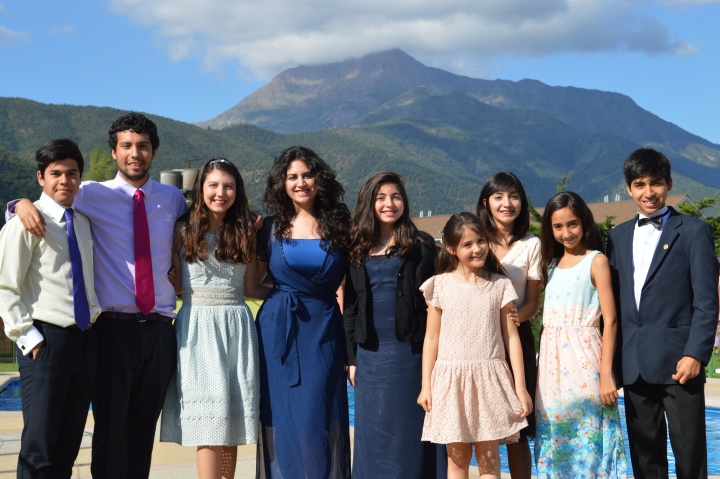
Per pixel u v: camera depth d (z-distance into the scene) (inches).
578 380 174.9
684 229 170.7
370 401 180.2
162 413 180.1
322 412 179.6
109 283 172.7
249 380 178.9
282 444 179.6
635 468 173.9
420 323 180.2
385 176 180.9
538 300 187.2
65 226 166.1
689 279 169.8
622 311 174.6
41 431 162.7
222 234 179.0
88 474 222.5
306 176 183.2
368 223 180.9
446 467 179.0
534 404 181.8
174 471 223.8
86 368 166.6
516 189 186.4
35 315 163.0
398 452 178.1
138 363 173.0
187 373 175.6
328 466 179.2
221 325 177.8
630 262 174.7
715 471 298.2
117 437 171.6
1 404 410.9
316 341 181.8
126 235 175.5
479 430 171.5
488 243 176.7
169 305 177.3
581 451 174.4
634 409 172.9
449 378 173.2
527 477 188.1
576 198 179.3
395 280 179.9
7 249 161.0
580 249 181.8
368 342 181.5
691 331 165.5
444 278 177.5
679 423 166.7
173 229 182.2
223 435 173.8
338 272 184.4
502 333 178.4
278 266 183.8
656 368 167.5
